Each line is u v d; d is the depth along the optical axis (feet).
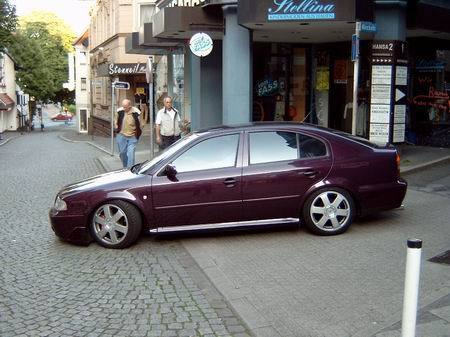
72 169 58.49
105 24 137.39
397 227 26.89
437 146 54.65
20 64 241.55
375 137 45.24
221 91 57.93
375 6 44.27
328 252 23.24
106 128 143.64
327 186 25.45
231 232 27.02
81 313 17.99
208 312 17.85
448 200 32.91
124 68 112.88
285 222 25.63
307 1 41.34
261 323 16.57
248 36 47.14
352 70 57.21
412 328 12.46
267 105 59.93
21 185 46.42
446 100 54.95
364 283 19.52
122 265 22.88
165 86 90.17
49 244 26.43
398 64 44.73
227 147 25.79
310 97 60.34
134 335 16.29
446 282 19.12
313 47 59.57
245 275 20.88
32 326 17.06
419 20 45.83
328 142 26.08
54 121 341.00
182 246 25.23
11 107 208.54
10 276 21.81
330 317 16.80
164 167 25.32
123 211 24.91
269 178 25.25
